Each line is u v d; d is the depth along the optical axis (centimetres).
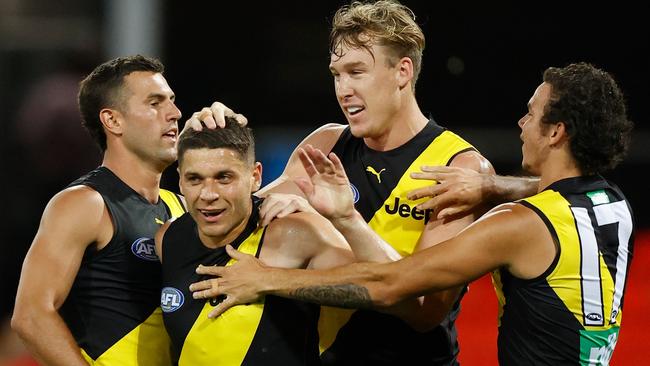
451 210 1467
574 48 3922
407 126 1555
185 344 1349
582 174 1360
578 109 1329
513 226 1299
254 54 3878
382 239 1439
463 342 2423
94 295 1456
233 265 1323
